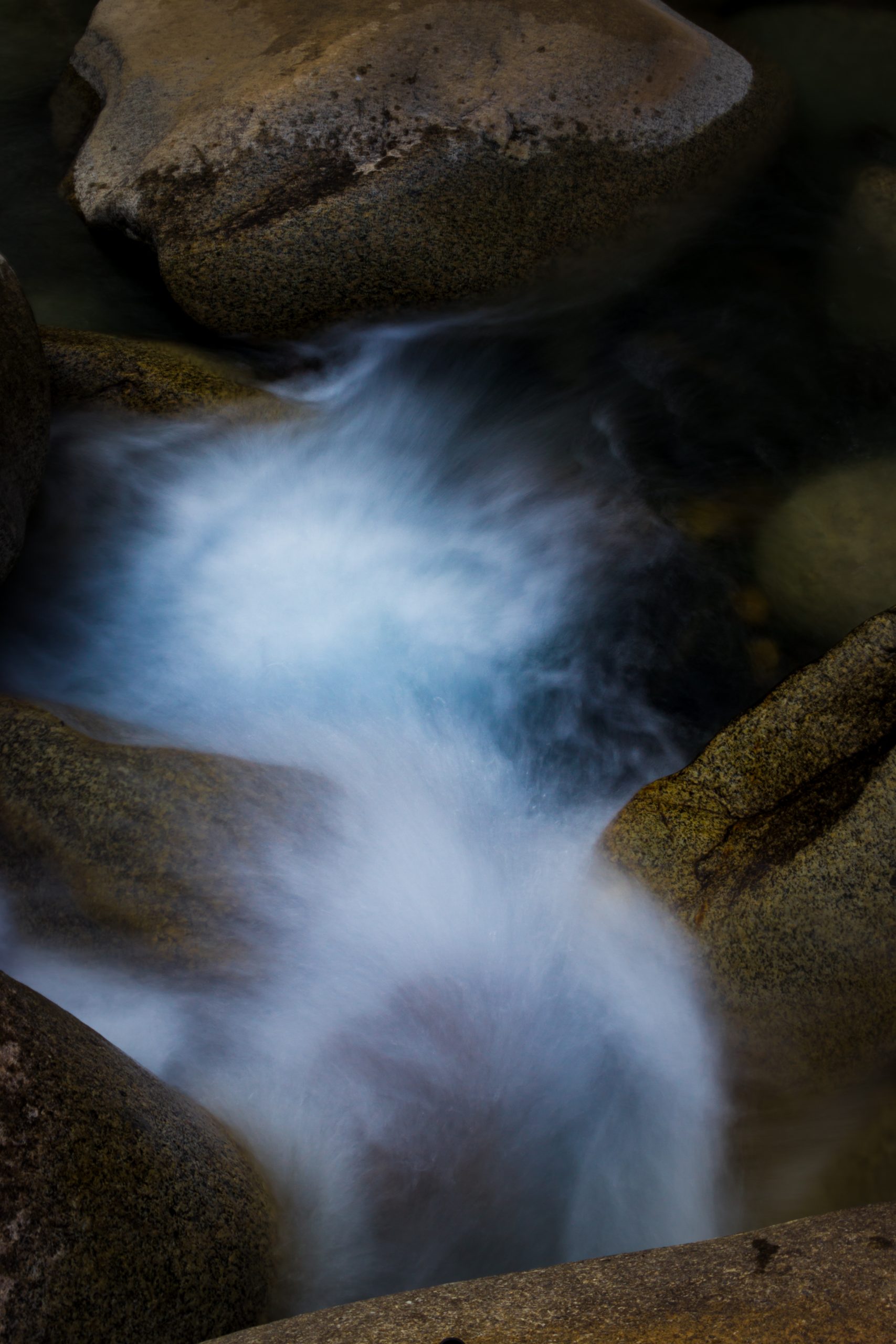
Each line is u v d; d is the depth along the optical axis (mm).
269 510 4789
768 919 2668
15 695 3770
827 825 2744
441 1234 2611
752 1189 2631
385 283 5242
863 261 5934
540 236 5414
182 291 5215
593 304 5762
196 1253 2084
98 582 4395
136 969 2891
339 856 3182
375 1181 2680
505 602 4520
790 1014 2611
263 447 4852
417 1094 2842
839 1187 2545
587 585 4562
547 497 4965
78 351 4730
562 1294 1735
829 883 2650
